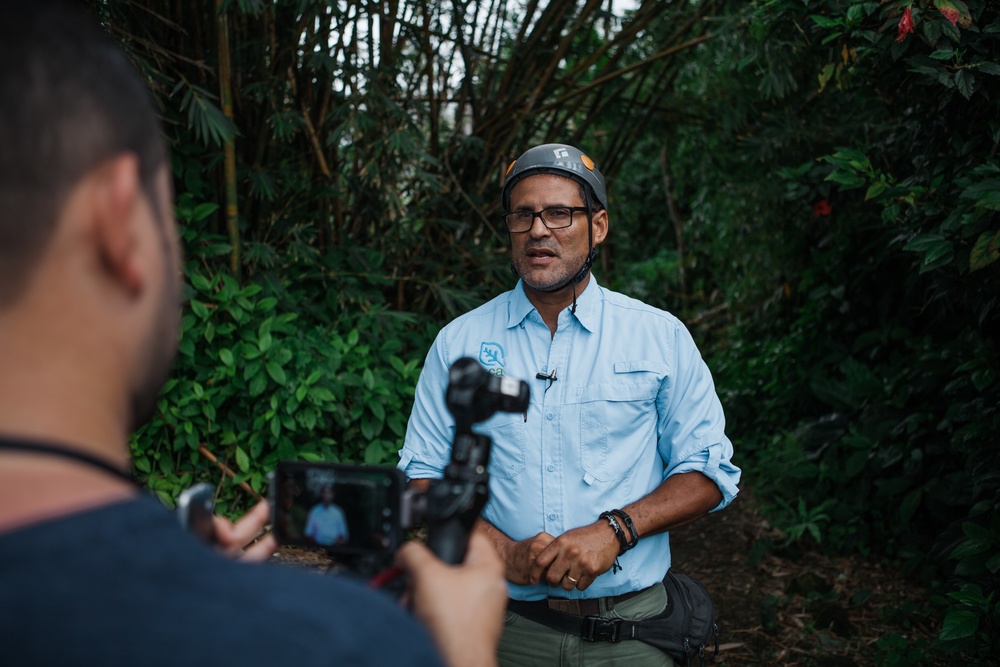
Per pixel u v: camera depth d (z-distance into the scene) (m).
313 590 0.45
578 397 1.72
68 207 0.46
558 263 1.74
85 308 0.47
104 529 0.43
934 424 3.83
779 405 5.06
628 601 1.70
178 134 3.45
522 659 1.71
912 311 4.37
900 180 3.62
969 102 2.55
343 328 3.92
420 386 1.88
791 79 3.82
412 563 0.68
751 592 3.68
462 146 4.30
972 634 2.65
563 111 4.88
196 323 3.46
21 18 0.46
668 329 1.77
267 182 3.54
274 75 3.62
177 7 3.35
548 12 4.02
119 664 0.39
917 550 3.73
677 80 5.12
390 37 3.81
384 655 0.44
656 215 8.97
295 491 0.83
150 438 3.39
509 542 1.69
